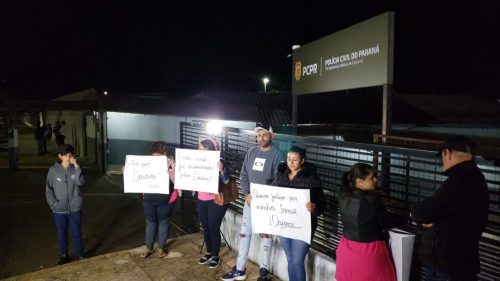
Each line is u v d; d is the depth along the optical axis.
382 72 6.12
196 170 5.26
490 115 20.00
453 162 2.89
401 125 17.95
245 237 5.00
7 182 14.04
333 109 20.59
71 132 23.55
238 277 5.05
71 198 6.66
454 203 2.78
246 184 4.97
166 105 19.39
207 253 5.68
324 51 7.92
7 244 8.29
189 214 8.87
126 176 5.70
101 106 17.42
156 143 5.73
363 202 3.33
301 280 4.20
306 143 5.21
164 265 5.66
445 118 18.78
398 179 4.07
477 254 2.88
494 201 3.27
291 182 4.18
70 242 8.47
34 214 10.42
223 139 7.16
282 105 21.58
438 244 2.89
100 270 5.51
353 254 3.38
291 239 4.20
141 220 10.39
